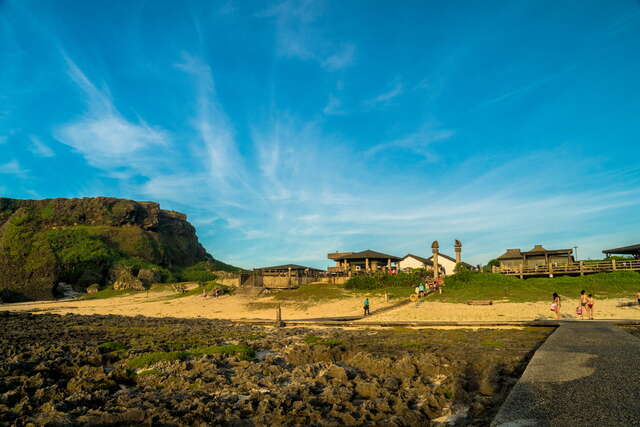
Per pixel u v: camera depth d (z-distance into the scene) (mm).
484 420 6707
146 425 7426
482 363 11461
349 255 57875
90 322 33469
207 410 8102
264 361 13867
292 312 37406
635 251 46781
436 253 42969
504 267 45812
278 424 7160
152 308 48969
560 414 5105
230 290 54938
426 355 12969
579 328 15656
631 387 6238
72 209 134750
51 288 86250
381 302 36844
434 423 6938
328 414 7570
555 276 44688
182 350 16688
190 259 162000
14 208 130000
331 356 14047
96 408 8938
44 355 15195
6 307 62750
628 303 27094
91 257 100500
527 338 16375
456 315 26344
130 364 13555
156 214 154250
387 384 9812
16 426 7613
